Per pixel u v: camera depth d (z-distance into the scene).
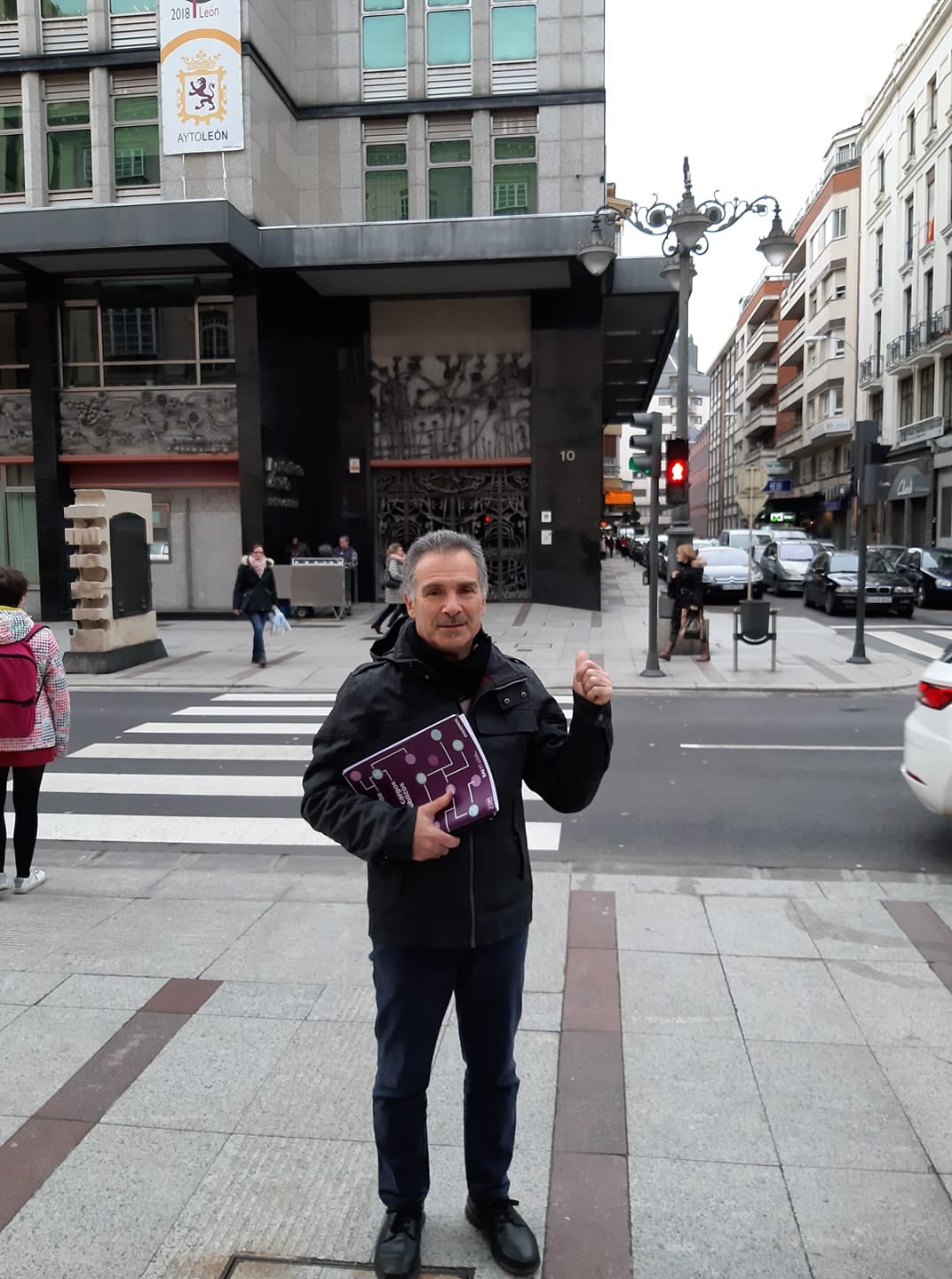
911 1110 3.13
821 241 49.72
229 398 20.50
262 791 7.59
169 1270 2.46
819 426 48.59
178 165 19.55
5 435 21.39
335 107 21.80
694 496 117.12
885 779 7.76
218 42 19.17
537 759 2.49
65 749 5.39
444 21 21.42
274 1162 2.89
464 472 22.73
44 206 19.80
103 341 20.89
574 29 21.11
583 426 21.56
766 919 4.78
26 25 19.81
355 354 22.52
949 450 33.81
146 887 5.40
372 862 2.31
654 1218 2.65
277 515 20.86
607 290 21.34
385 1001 2.39
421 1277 2.44
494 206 21.64
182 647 16.48
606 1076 3.34
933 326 35.38
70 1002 3.92
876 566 22.56
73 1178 2.81
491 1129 2.49
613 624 18.88
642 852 6.04
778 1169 2.84
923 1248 2.53
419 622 2.32
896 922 4.73
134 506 14.65
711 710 10.95
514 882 2.40
